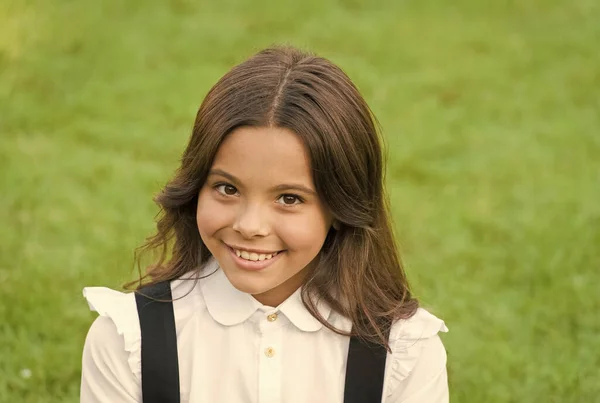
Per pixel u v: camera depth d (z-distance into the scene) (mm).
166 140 6609
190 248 2562
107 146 6496
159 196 2408
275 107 2203
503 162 6547
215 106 2254
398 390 2562
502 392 3957
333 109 2258
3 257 4832
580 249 5168
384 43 8797
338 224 2459
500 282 4934
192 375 2463
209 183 2293
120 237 5152
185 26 8930
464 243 5352
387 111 7320
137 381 2488
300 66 2301
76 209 5465
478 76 8164
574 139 6926
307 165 2223
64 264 4805
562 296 4711
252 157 2191
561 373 4051
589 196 5973
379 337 2502
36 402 3793
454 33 9203
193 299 2531
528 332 4418
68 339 4219
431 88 7863
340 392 2492
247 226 2213
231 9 9500
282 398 2475
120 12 9086
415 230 5488
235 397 2465
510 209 5844
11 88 7262
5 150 6234
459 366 4109
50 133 6645
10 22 8234
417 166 6375
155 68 7977
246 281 2309
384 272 2590
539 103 7664
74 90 7391
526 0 10016
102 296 2508
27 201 5508
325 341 2514
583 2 10055
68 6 8922
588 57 8672
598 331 4445
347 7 9852
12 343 4133
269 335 2480
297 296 2502
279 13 9414
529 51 8812
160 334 2469
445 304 4602
